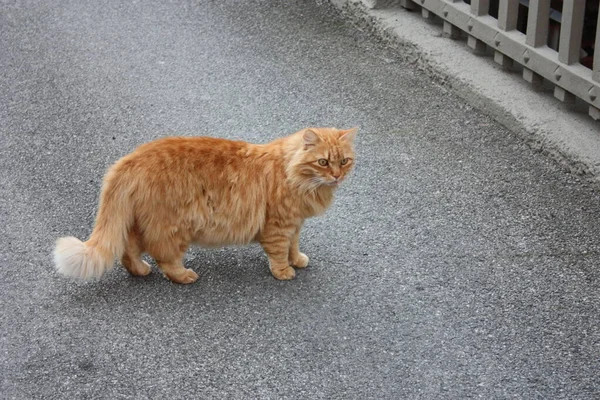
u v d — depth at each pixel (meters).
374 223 3.07
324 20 4.05
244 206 2.81
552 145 3.26
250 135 3.44
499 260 2.94
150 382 2.65
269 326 2.77
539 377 2.64
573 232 3.01
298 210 2.83
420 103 3.56
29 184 3.26
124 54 3.91
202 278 2.90
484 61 3.60
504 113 3.40
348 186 3.21
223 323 2.78
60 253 2.76
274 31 4.00
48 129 3.51
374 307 2.81
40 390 2.64
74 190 3.23
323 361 2.69
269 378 2.65
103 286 2.88
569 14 3.23
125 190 2.77
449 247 2.98
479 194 3.16
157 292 2.87
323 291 2.86
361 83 3.67
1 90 3.72
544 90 3.45
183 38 3.99
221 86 3.70
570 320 2.77
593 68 3.20
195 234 2.83
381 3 3.93
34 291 2.88
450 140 3.38
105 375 2.67
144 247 2.84
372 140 3.39
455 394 2.61
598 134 3.25
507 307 2.80
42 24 4.14
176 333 2.76
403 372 2.66
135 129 3.49
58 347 2.73
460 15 3.63
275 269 2.89
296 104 3.58
